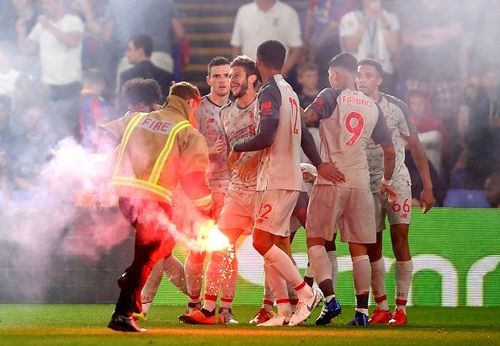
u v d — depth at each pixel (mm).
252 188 29891
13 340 22125
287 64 53438
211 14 60469
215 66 32312
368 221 29969
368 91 32062
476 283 39656
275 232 28312
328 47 53531
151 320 32031
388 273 39062
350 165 29734
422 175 33625
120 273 39500
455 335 25266
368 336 24469
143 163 24812
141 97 28828
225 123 30500
